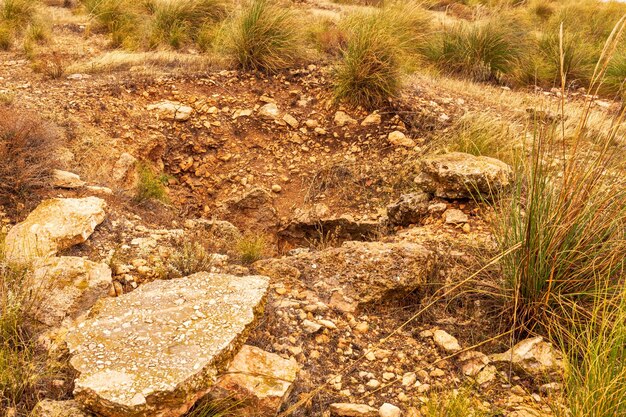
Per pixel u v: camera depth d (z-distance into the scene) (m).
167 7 10.27
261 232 6.13
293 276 3.94
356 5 15.32
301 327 3.42
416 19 10.39
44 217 3.97
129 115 6.90
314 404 2.91
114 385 2.47
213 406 2.65
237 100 7.62
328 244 5.69
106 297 3.36
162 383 2.47
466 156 5.09
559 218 3.30
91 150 5.88
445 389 3.07
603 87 9.68
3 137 4.71
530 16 14.51
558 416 2.67
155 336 2.77
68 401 2.55
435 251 4.10
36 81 7.63
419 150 6.55
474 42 9.82
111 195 5.05
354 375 3.15
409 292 3.79
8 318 2.95
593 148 4.11
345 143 6.96
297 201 6.36
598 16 13.98
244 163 6.85
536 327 3.41
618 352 2.73
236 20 8.98
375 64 7.41
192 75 8.05
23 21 10.42
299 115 7.44
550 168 3.66
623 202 3.44
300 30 8.95
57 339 2.89
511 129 6.35
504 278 3.64
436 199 5.07
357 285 3.78
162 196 5.90
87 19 10.92
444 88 8.51
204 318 2.91
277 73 8.32
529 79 9.91
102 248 4.00
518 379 3.12
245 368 2.85
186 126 7.07
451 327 3.53
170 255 4.04
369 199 6.13
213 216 6.16
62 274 3.33
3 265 3.41
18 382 2.63
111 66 8.32
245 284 3.21
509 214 3.80
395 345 3.41
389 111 7.27
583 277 3.38
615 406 2.42
